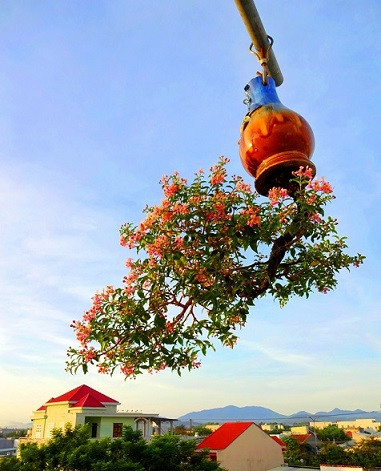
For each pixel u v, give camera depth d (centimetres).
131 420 3005
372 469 4112
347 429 8769
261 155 274
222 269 296
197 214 300
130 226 329
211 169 328
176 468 1492
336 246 354
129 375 322
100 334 315
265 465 3884
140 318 308
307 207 267
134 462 1395
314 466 4488
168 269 313
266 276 294
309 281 356
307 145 272
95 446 1420
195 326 331
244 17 277
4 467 1386
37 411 3136
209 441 4009
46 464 1387
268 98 284
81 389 3162
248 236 285
